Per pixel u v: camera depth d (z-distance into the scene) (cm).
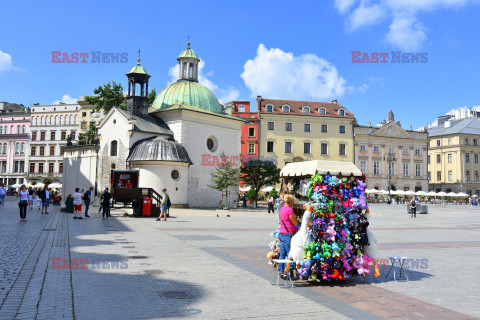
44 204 2806
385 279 930
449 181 9700
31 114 9269
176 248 1327
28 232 1647
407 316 647
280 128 7575
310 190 956
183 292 765
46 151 9119
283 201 1033
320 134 7762
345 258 904
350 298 757
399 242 1617
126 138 4119
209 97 4906
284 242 931
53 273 897
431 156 10162
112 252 1208
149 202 2844
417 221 3070
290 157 7556
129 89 4428
